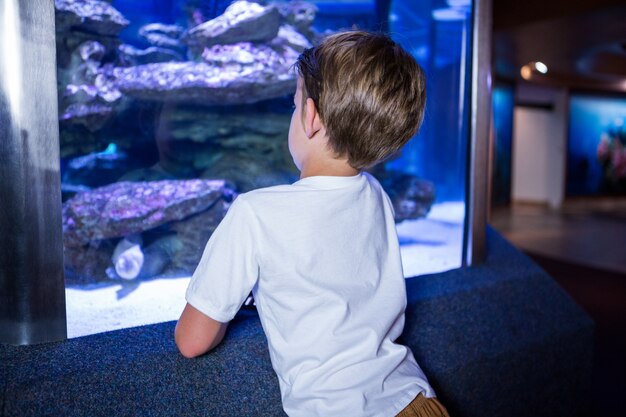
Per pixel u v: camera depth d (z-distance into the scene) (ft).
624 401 7.68
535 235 25.82
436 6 5.99
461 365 4.56
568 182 43.32
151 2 5.46
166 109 5.84
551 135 42.42
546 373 5.36
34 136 3.05
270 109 6.39
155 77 5.49
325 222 2.51
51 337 3.29
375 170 8.05
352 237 2.61
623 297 13.87
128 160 5.68
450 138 6.16
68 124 5.19
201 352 2.62
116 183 5.36
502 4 19.45
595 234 26.53
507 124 37.93
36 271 3.18
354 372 2.46
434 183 6.94
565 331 5.45
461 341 4.67
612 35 21.58
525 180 44.29
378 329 2.57
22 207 3.06
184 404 3.12
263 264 2.46
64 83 5.11
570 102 41.93
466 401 4.65
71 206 4.79
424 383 2.71
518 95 41.06
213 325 2.54
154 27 5.56
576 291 14.47
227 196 5.63
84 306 4.00
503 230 27.53
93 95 5.21
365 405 2.44
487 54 5.51
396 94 2.45
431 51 6.34
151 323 3.74
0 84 2.96
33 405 2.79
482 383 4.75
